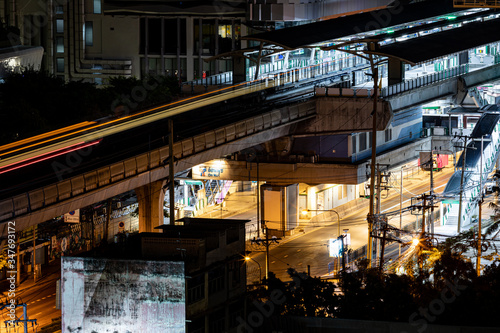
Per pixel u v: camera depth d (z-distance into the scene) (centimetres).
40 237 11862
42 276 11369
